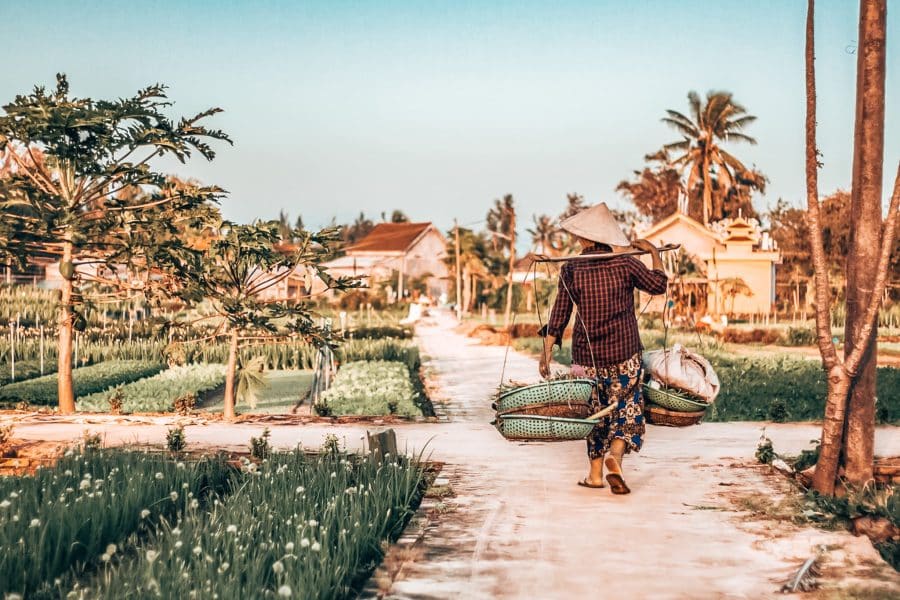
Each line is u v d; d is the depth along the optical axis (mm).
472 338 43812
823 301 7258
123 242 14375
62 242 13961
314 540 5383
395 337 42875
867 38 7293
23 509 6055
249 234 13539
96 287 15023
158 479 6957
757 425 11664
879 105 7250
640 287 6941
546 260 7012
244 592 4543
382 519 6281
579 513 6625
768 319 54125
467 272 78000
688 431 10945
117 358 28062
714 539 5965
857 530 6418
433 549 5738
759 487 7504
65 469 7426
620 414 6938
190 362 28344
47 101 12891
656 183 99375
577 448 9641
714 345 35531
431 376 24375
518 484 7660
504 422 6781
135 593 4586
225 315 13609
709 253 60031
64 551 5508
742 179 81750
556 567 5355
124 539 6012
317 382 18766
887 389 16844
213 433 10641
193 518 5852
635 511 6695
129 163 13805
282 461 8039
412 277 94688
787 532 6145
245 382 13242
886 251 6977
